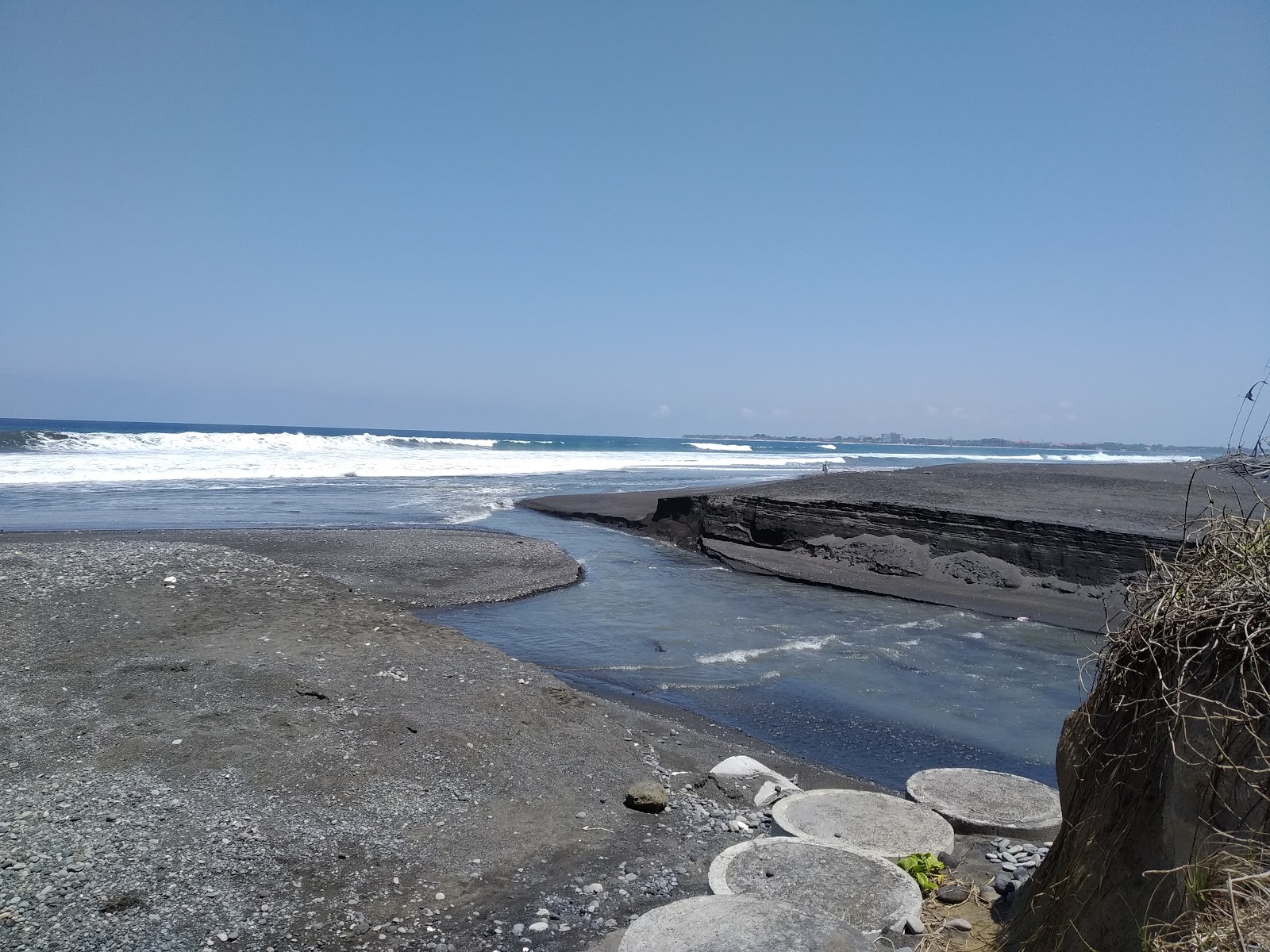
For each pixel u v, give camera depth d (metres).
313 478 40.56
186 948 4.81
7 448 43.53
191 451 48.16
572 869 6.10
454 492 36.47
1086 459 109.06
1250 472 3.49
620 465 62.78
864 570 19.58
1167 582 3.49
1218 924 2.61
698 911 4.23
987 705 10.87
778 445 181.38
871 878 5.02
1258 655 2.87
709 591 18.02
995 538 18.78
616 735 8.82
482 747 7.74
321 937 5.05
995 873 5.24
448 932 5.19
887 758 9.11
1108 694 3.73
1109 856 3.30
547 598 16.73
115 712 7.66
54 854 5.52
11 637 9.27
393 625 10.97
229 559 13.58
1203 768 2.95
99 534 20.19
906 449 170.25
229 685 8.31
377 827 6.34
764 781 7.95
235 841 5.90
